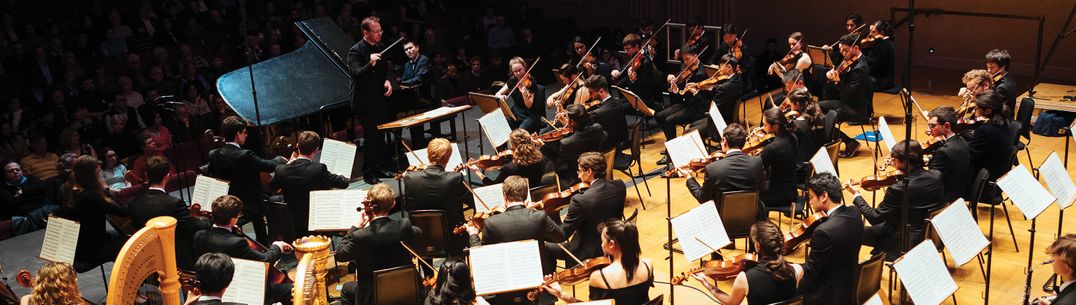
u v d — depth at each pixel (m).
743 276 5.34
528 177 7.94
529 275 5.63
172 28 15.06
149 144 10.29
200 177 7.48
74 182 7.24
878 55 12.23
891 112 12.84
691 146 8.30
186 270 6.80
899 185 6.89
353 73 9.94
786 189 8.00
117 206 7.29
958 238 5.97
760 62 14.77
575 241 7.12
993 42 15.42
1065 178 6.84
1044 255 7.86
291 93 11.03
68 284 5.11
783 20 17.03
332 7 16.92
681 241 6.21
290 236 7.58
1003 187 6.47
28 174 10.94
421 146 11.34
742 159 7.56
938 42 15.94
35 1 14.87
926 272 5.50
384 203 6.36
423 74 11.38
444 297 5.16
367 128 10.16
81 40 13.85
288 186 7.73
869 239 7.23
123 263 4.66
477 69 14.90
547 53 17.59
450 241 7.39
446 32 17.66
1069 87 12.25
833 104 11.25
